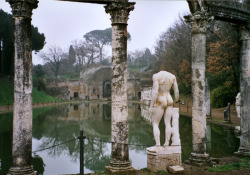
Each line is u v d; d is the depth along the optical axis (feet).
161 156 32.68
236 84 113.80
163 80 34.06
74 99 322.55
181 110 137.39
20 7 28.58
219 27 135.64
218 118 94.68
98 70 341.62
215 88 141.08
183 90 205.67
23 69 28.48
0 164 43.09
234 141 57.06
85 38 467.52
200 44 37.11
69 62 431.84
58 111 154.61
